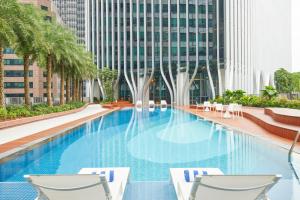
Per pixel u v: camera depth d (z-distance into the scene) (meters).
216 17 59.78
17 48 23.92
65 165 8.95
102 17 62.47
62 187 3.80
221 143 12.80
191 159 9.77
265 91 33.59
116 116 29.41
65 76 41.81
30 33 22.55
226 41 58.81
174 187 5.82
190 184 5.12
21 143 11.65
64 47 30.02
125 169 6.42
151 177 7.66
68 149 11.47
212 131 16.95
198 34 60.59
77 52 35.69
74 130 17.12
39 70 83.50
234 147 11.79
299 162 8.94
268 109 21.61
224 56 58.81
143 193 5.92
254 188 3.69
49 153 10.67
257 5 68.31
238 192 3.77
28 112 21.83
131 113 34.19
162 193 5.92
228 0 58.94
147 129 18.22
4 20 19.14
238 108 25.28
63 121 21.66
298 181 6.57
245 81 62.91
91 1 63.62
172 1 60.81
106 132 16.77
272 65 74.12
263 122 16.84
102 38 62.47
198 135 15.38
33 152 10.58
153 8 61.00
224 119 22.92
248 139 13.75
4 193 5.82
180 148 11.77
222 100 42.16
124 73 61.38
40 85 84.25
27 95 25.34
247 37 63.31
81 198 3.95
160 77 63.22
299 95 47.34
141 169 8.52
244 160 9.44
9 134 14.28
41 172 8.13
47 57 30.25
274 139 12.66
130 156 10.33
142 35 61.16
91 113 32.34
